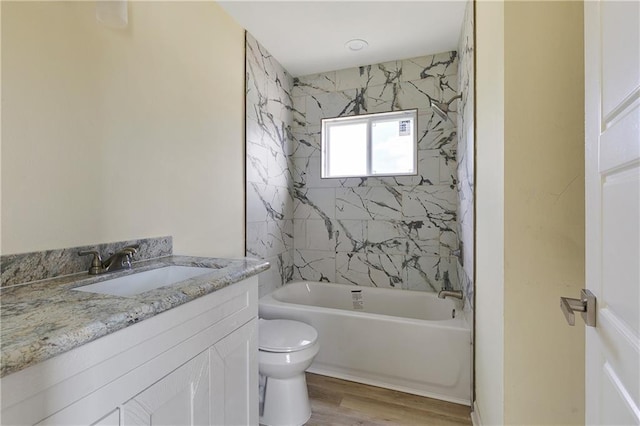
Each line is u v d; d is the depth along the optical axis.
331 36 2.22
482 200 1.42
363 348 1.95
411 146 2.62
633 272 0.48
